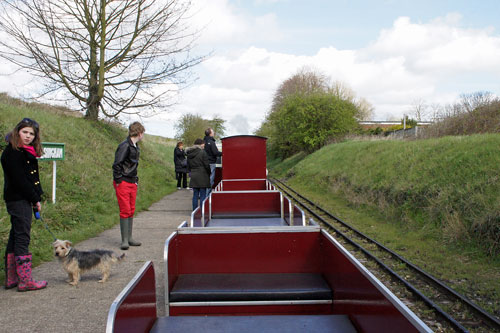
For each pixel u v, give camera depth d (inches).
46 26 569.3
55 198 342.6
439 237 299.7
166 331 96.3
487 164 339.9
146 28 650.8
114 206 396.2
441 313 169.5
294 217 200.1
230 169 381.4
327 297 121.9
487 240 257.1
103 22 639.8
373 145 702.5
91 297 168.2
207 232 141.2
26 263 172.9
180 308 122.4
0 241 229.3
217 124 2062.0
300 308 122.0
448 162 393.4
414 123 1727.4
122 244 251.1
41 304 160.1
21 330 136.4
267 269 141.6
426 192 367.6
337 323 99.4
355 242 308.2
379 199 438.0
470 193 310.7
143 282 92.1
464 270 230.4
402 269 239.6
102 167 515.8
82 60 630.5
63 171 416.2
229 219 258.2
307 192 666.2
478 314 170.6
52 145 324.2
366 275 87.3
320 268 141.4
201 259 141.6
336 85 2090.3
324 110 1159.0
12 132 167.0
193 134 1644.9
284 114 1243.8
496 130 528.1
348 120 1159.0
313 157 967.6
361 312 92.0
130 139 251.1
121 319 73.0
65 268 180.2
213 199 269.9
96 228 305.6
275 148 1626.5
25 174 168.9
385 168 515.5
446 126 620.1
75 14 613.0
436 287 206.5
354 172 602.9
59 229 285.9
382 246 286.8
